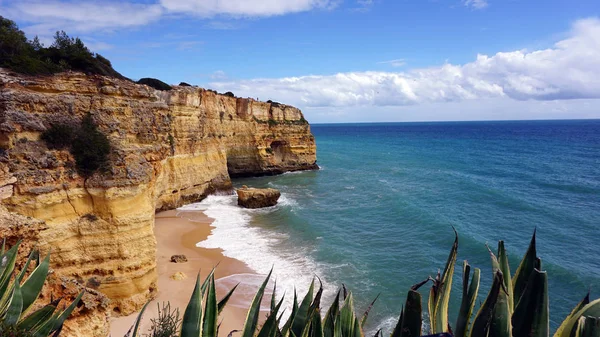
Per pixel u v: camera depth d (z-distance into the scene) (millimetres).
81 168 15789
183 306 17359
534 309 3014
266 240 28734
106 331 10961
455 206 39344
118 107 17750
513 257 25281
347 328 4656
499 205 39375
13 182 14250
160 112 22297
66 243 15266
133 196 16609
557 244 27641
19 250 10680
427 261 24422
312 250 26344
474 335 3102
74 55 20797
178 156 40094
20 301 6398
